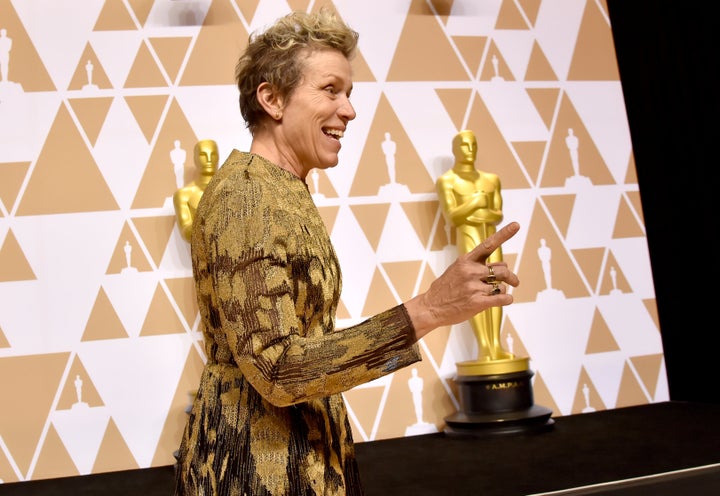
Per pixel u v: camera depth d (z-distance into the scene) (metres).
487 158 3.70
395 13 3.68
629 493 2.00
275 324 1.00
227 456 1.09
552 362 3.65
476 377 3.21
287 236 1.06
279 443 1.09
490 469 2.46
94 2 3.42
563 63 3.85
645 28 3.80
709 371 3.66
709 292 3.64
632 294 3.79
